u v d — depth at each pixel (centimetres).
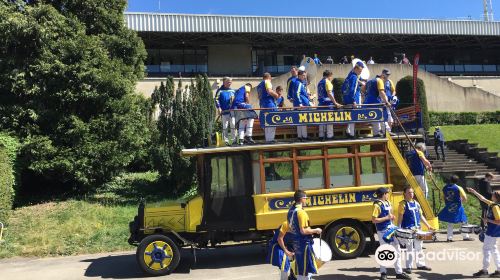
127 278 906
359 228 968
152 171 2183
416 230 808
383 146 1011
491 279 788
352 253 960
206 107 1766
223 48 3456
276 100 1093
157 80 2606
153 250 916
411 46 3806
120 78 1788
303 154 976
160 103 1788
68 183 1845
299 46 3597
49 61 1688
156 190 1845
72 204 1617
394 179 1014
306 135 1017
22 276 955
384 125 1027
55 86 1700
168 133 1747
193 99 1770
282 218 941
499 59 4038
